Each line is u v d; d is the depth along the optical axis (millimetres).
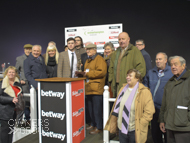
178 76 2059
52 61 3719
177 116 1919
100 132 3309
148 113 2031
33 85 3480
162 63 2527
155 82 2592
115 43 5918
